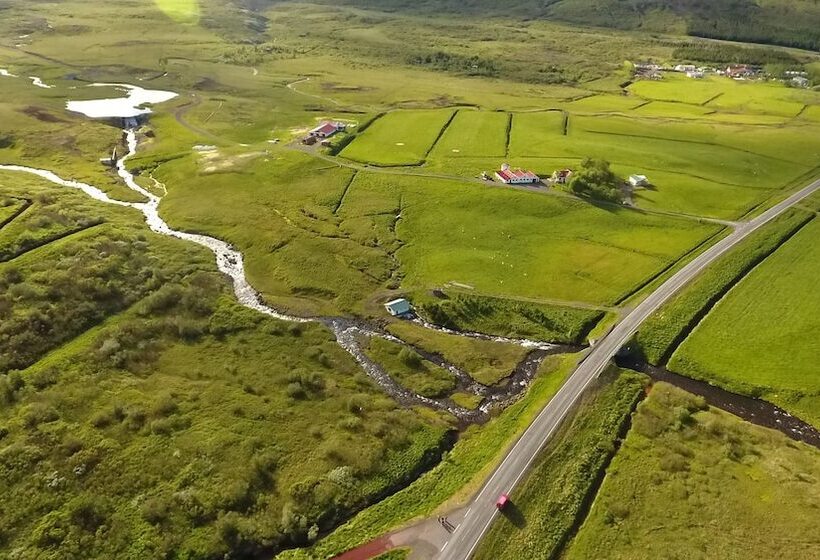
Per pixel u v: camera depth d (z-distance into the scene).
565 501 68.31
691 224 136.12
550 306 107.12
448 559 61.88
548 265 120.00
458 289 112.25
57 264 109.69
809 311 105.19
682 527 65.38
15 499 66.44
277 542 64.25
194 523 65.19
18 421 76.62
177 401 82.38
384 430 79.00
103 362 88.56
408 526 65.75
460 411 84.81
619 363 93.94
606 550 62.94
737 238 129.75
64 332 94.38
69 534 62.91
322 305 108.81
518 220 137.50
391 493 71.38
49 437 74.62
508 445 76.69
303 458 74.31
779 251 125.19
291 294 112.06
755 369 92.06
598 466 73.56
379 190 150.88
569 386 87.12
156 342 94.31
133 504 66.94
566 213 140.50
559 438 77.56
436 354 96.69
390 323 103.75
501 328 103.00
